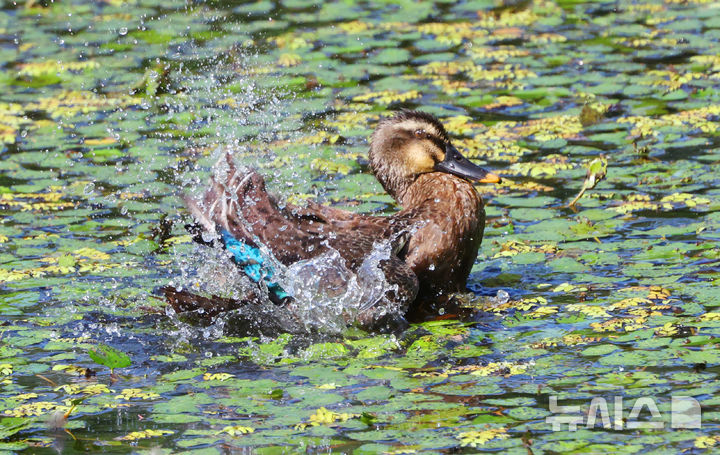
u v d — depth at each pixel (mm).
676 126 15945
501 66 19094
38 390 9211
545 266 11797
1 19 22844
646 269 11422
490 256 12258
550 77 18422
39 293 11359
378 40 20844
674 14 21734
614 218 13000
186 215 13672
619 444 7871
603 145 15508
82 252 12461
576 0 23172
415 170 12750
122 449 8047
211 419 8547
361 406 8695
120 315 10883
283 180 14555
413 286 10922
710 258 11555
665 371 9047
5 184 14719
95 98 18203
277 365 9711
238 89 18250
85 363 9781
